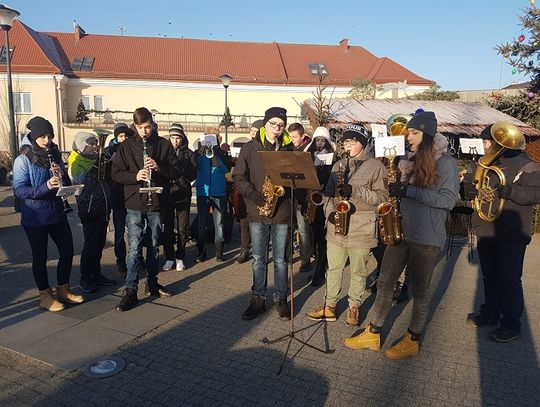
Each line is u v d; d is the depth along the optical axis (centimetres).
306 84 3519
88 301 478
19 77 3017
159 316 441
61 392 312
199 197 640
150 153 455
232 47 3794
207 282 554
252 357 364
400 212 355
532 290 536
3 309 454
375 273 568
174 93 3447
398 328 428
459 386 327
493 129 379
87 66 3375
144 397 308
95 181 498
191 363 354
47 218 437
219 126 3209
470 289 540
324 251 541
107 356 361
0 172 1992
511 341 398
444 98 2208
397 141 335
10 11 1074
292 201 384
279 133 431
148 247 486
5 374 334
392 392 318
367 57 3841
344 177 409
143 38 3712
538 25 1126
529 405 306
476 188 402
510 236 384
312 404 303
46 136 432
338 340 399
